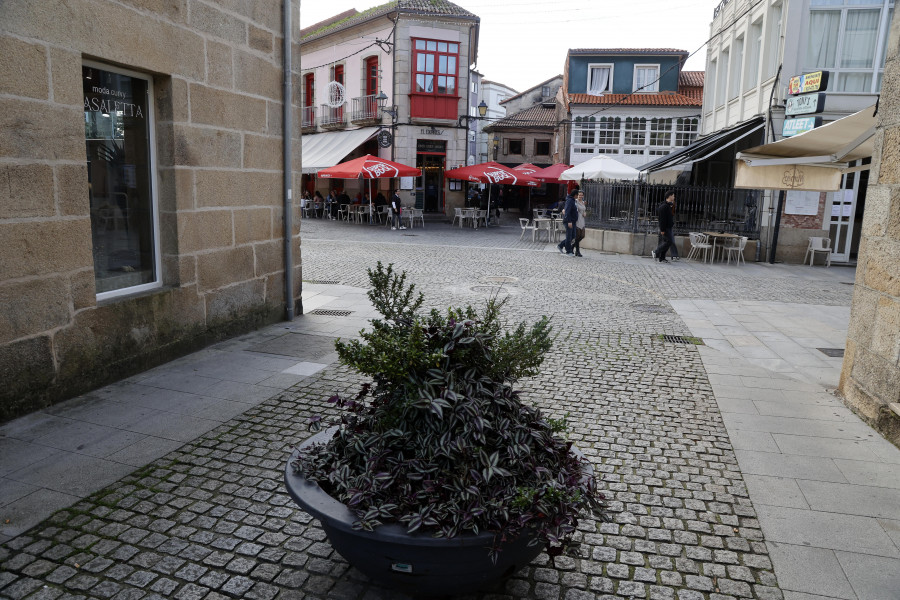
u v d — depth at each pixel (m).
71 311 5.40
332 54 31.94
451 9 28.75
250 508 3.74
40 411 5.16
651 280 13.53
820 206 16.94
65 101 5.19
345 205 28.59
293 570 3.18
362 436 2.89
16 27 4.74
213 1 6.83
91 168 5.82
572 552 3.19
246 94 7.50
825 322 9.63
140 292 6.37
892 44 5.25
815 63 16.69
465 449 2.64
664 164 19.94
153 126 6.45
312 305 9.82
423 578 2.67
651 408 5.64
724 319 9.70
